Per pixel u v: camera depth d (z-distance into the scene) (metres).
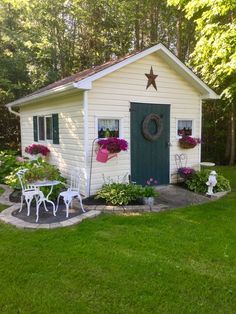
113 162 6.93
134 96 7.12
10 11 15.50
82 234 4.50
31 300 2.88
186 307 2.78
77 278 3.26
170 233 4.57
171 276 3.30
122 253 3.86
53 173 6.08
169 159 7.89
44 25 16.25
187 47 15.21
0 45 15.01
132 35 16.66
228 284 3.15
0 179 8.47
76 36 16.84
